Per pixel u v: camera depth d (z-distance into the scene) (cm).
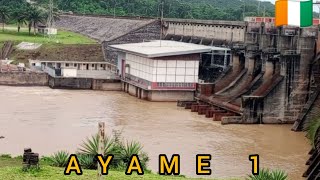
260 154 6375
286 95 8562
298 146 6912
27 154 3462
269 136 7488
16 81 11300
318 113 7888
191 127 7806
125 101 9881
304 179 5353
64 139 6525
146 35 13938
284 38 8988
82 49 13050
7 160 4591
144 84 10231
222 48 10681
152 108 9275
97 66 12444
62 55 12850
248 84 9538
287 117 8588
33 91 10556
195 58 10138
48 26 16512
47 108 8700
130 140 6625
